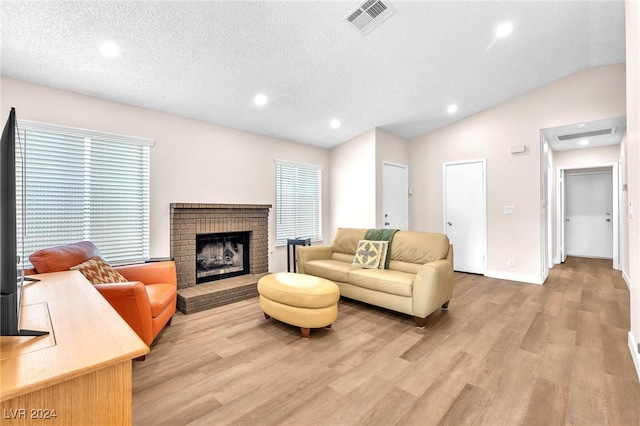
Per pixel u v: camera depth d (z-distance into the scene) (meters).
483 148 4.68
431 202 5.34
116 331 0.97
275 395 1.68
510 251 4.41
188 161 3.65
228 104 3.46
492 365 2.00
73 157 2.84
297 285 2.59
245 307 3.27
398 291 2.78
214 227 3.73
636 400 1.61
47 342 0.88
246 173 4.27
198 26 2.23
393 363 2.04
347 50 2.80
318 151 5.39
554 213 5.73
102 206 3.01
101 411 0.79
